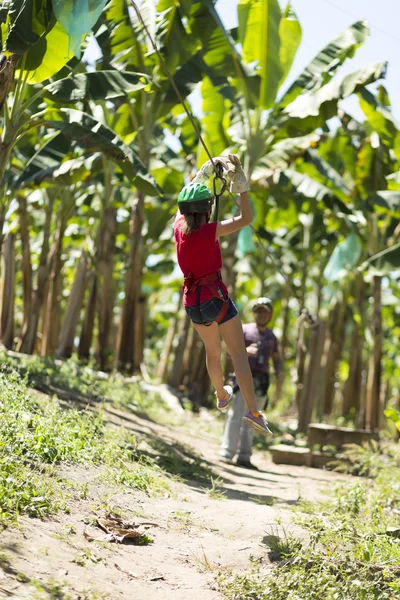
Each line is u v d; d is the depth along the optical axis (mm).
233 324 5812
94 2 7863
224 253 18219
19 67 9109
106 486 6465
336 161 19016
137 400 13320
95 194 17484
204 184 5875
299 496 8031
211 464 10055
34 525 4980
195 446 11320
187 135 18391
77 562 4664
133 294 17141
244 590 4859
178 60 13250
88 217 18609
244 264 24922
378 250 18953
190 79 13789
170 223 21016
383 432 17156
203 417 16188
